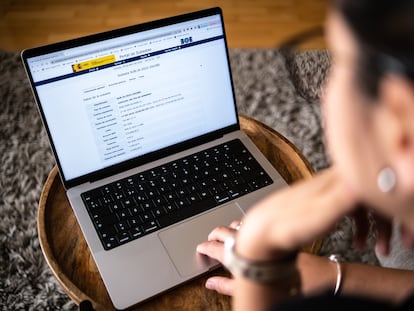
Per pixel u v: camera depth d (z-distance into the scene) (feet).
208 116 3.02
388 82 0.81
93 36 2.60
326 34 0.93
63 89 2.62
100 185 2.80
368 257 4.40
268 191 2.81
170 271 2.42
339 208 1.10
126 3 7.93
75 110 2.68
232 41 7.12
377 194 0.90
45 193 2.91
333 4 0.88
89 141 2.78
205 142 3.07
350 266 2.13
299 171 3.03
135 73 2.75
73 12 7.73
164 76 2.82
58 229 2.74
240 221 2.49
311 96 4.39
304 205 1.17
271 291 1.36
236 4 7.88
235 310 1.42
